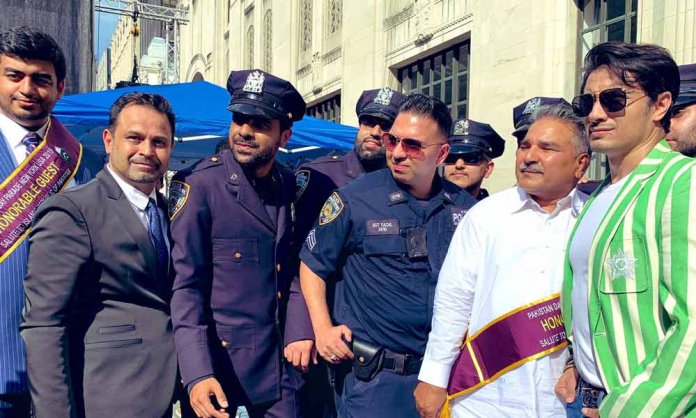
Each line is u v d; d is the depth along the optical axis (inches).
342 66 482.3
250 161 99.1
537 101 144.9
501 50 300.5
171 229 94.9
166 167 92.8
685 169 63.0
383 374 94.8
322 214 101.5
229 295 98.7
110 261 86.0
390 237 95.3
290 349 101.0
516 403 82.4
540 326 81.9
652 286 62.9
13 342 93.6
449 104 370.0
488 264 86.1
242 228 99.7
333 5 523.2
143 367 87.0
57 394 79.0
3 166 96.4
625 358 64.6
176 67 1047.6
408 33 401.7
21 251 94.9
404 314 94.2
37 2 211.3
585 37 267.7
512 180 290.4
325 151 301.7
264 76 99.8
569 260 76.1
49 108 100.7
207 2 914.7
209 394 86.7
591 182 108.5
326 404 116.9
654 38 211.3
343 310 100.3
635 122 68.7
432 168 97.3
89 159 111.8
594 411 72.0
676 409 58.1
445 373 87.4
